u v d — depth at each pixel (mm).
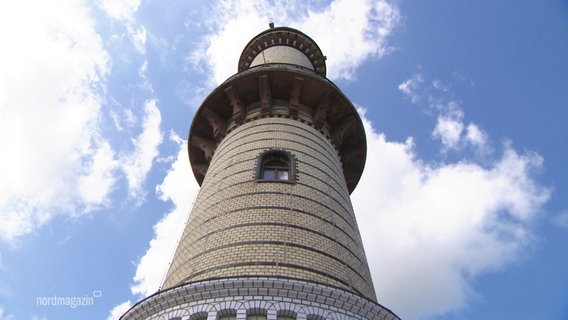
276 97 20297
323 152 18281
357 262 14211
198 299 11156
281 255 12578
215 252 12969
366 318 11414
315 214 14516
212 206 15109
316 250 13148
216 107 20641
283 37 26609
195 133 21438
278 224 13617
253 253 12602
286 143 17562
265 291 11031
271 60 24547
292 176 15742
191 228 14930
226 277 11453
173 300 11344
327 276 12516
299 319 10578
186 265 13273
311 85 19797
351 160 22078
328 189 16250
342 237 14500
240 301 10867
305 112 20062
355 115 20750
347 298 11375
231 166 16750
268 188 15102
